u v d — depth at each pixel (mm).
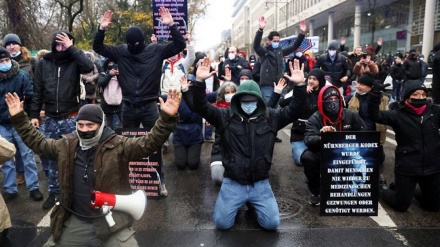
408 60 12914
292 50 8242
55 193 4742
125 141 2877
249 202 4082
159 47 4941
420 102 4270
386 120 4395
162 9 4785
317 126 4785
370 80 5648
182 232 4035
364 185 4344
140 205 2811
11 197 5074
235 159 4000
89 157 2854
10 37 5742
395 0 32844
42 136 3010
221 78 9836
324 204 4387
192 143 6199
